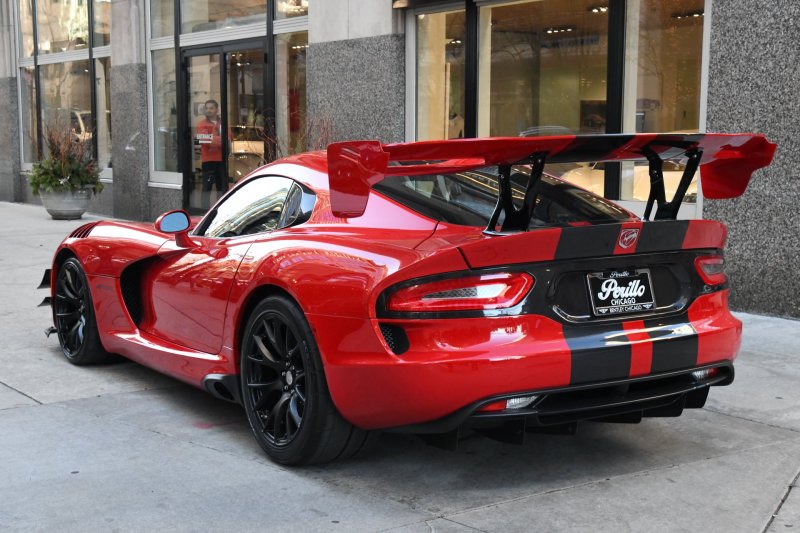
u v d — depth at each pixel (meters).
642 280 3.37
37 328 6.40
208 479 3.46
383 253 3.25
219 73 12.70
